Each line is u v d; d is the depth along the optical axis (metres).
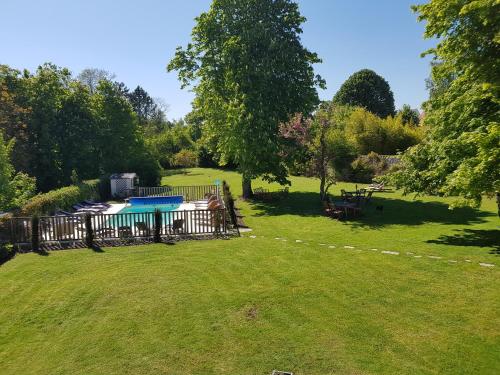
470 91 14.49
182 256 15.20
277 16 28.27
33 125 35.12
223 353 8.50
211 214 18.89
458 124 15.02
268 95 26.78
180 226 18.45
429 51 14.75
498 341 8.60
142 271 13.58
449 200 27.20
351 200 25.38
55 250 16.38
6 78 34.22
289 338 9.01
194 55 29.11
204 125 32.31
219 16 28.11
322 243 16.62
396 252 14.89
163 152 67.44
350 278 12.42
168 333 9.37
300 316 10.02
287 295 11.28
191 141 73.00
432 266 13.17
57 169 37.03
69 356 8.55
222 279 12.67
